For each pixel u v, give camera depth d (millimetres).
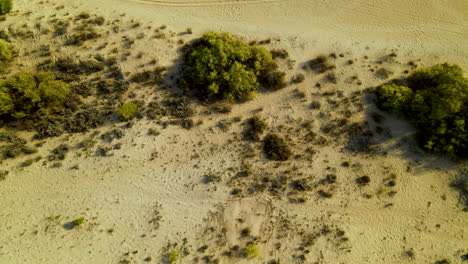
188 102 25469
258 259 22766
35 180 23875
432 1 28688
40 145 24391
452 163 24391
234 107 25484
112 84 25516
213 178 23984
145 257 22703
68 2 27672
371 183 24141
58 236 22906
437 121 23578
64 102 25062
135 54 26328
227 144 24719
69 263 22453
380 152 24672
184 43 26828
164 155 24484
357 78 26062
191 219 23391
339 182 24094
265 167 24281
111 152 24359
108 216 23391
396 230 23453
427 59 26828
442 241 23234
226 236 23094
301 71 26328
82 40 26234
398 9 28438
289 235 23188
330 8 28562
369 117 25266
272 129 25031
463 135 22891
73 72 25781
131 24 27156
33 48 26141
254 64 24844
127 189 23906
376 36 27641
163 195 23828
